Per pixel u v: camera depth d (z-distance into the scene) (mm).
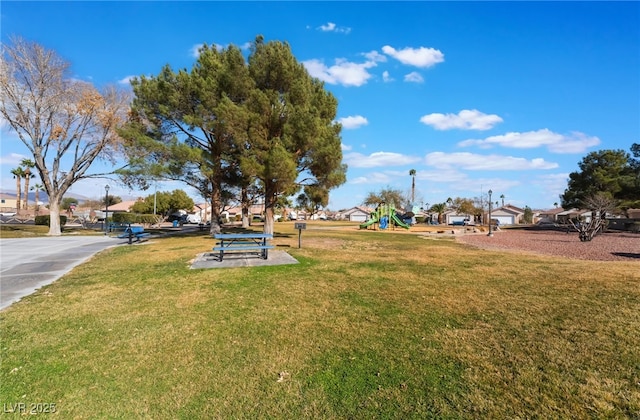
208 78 15781
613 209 32594
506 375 3031
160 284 6574
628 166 35094
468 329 4148
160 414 2545
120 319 4578
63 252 11727
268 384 2939
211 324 4379
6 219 42031
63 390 2863
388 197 71625
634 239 21781
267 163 14180
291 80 16391
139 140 15656
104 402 2699
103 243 15172
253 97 14820
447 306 5102
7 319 4574
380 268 8367
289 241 16312
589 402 2615
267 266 8477
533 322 4355
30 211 54875
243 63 16422
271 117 15164
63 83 20594
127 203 67750
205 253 10883
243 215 30734
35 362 3348
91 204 72500
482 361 3303
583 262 9594
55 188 21547
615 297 5473
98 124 21094
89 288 6305
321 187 17422
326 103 17312
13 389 2875
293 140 14750
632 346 3584
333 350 3594
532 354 3434
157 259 9797
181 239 17141
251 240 15820
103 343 3799
